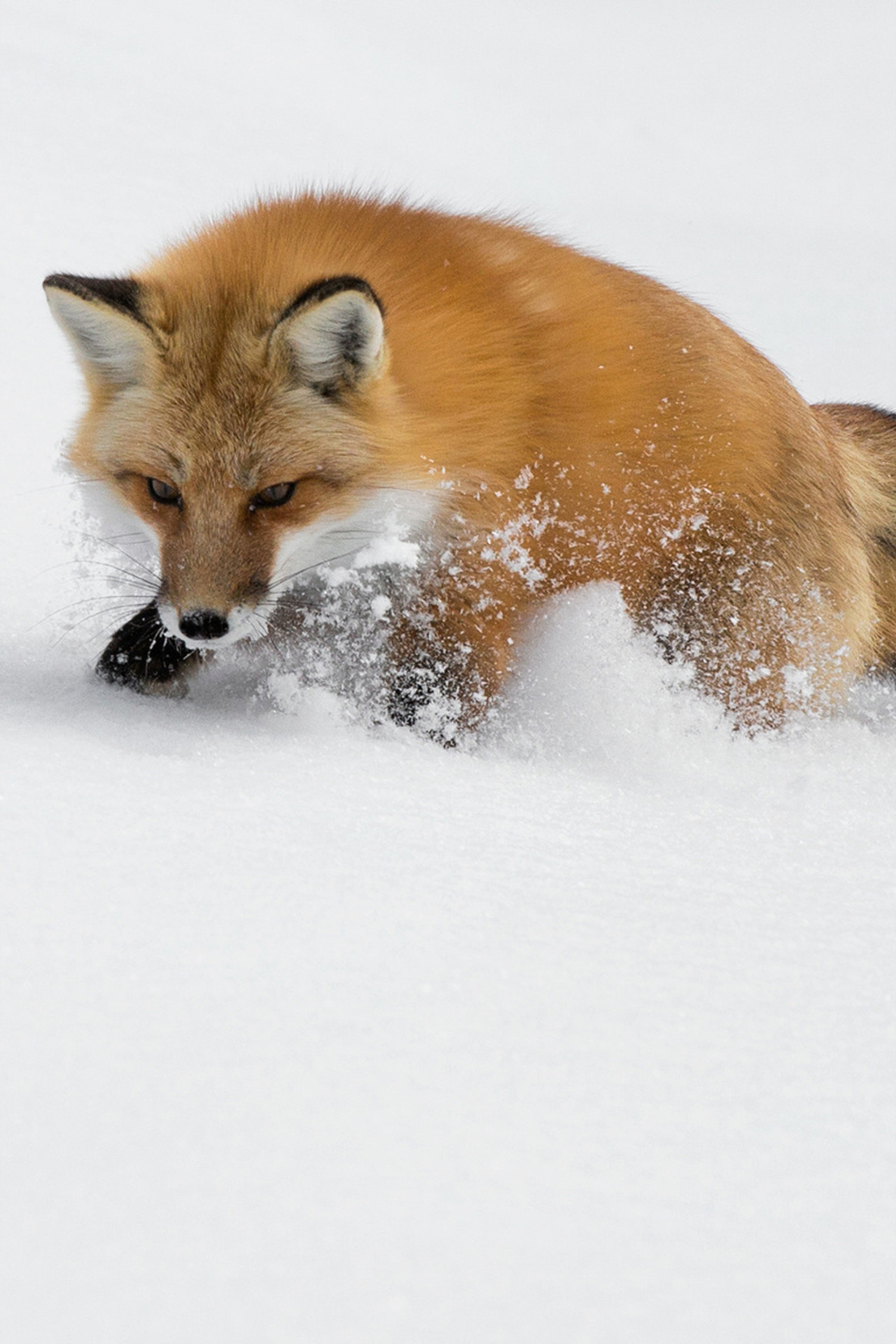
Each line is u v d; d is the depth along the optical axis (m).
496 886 7.05
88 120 28.06
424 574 9.89
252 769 8.52
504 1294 4.15
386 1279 4.15
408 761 9.26
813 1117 5.24
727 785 9.73
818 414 12.23
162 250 10.78
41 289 19.25
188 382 9.20
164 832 7.13
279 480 9.13
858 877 7.87
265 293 9.36
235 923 6.16
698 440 10.45
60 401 15.97
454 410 9.59
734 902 7.25
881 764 10.57
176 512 9.26
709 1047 5.64
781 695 11.22
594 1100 5.16
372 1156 4.66
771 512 10.87
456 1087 5.11
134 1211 4.31
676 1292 4.26
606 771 9.88
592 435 10.02
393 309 9.57
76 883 6.36
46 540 12.73
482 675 10.16
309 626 10.20
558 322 10.10
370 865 7.08
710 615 10.83
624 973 6.20
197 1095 4.86
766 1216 4.66
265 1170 4.53
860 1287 4.38
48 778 7.69
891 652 12.23
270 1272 4.13
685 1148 4.95
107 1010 5.32
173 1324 3.93
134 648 10.09
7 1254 4.11
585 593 10.45
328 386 9.19
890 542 12.30
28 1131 4.60
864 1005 6.15
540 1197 4.59
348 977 5.80
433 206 11.37
